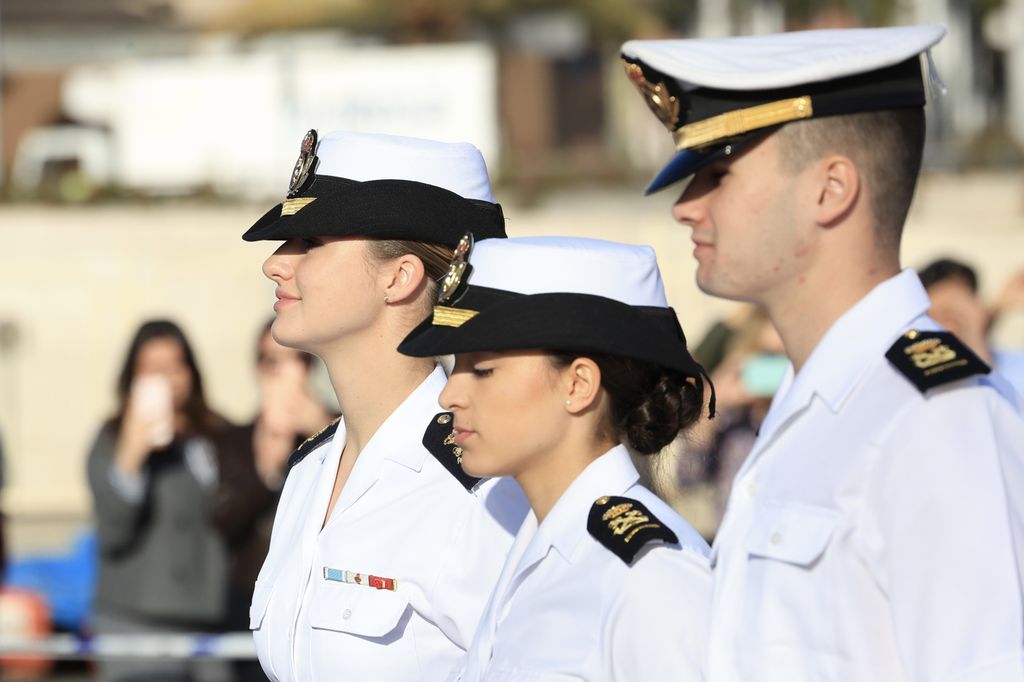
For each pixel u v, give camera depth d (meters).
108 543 15.82
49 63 68.31
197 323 49.75
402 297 8.22
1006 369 15.23
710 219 6.45
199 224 51.50
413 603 8.05
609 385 6.89
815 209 6.23
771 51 6.32
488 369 6.91
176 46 72.44
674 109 6.41
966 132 59.44
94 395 48.41
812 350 6.36
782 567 6.02
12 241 50.41
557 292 6.84
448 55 53.78
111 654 15.84
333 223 8.08
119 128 55.66
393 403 8.48
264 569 8.97
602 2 74.00
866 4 65.81
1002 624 5.54
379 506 8.32
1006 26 70.88
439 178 8.37
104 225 51.34
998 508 5.67
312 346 8.41
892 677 5.81
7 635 22.20
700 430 7.57
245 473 15.64
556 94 74.38
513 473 7.03
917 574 5.70
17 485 46.41
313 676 8.25
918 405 5.92
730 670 6.08
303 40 74.12
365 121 53.72
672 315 7.07
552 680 6.53
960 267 14.81
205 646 15.80
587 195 53.69
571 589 6.68
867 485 5.93
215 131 54.44
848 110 6.21
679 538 6.68
